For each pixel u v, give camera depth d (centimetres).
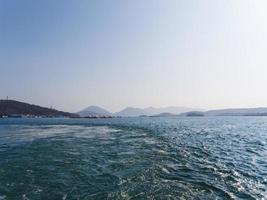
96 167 1700
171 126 7831
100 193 1177
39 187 1269
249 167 1823
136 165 1762
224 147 2884
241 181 1431
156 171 1591
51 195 1155
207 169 1695
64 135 4388
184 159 2016
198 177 1480
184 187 1277
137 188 1249
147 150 2448
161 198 1119
